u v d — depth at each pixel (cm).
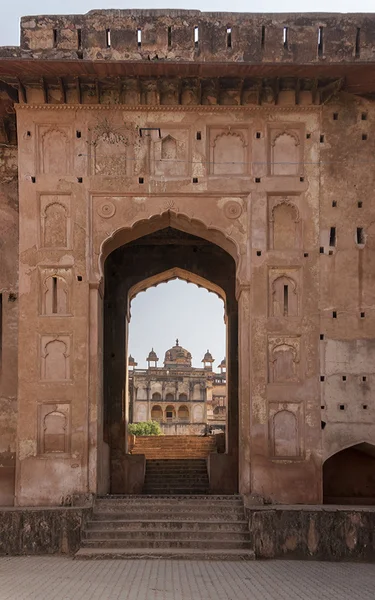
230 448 1297
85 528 910
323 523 886
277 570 792
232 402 1323
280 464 991
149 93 1046
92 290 1020
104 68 980
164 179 1040
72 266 1021
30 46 1033
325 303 1027
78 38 1038
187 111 1051
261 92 1038
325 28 1044
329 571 790
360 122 1057
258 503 951
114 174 1040
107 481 1195
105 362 1333
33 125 1041
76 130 1043
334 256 1034
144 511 949
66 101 1040
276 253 1032
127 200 1040
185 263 1388
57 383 998
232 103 1052
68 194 1035
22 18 1038
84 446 987
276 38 1038
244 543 888
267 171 1042
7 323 1073
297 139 1051
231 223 1041
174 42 1036
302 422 1002
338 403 1007
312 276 1029
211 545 888
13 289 1081
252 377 1009
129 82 1030
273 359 1016
